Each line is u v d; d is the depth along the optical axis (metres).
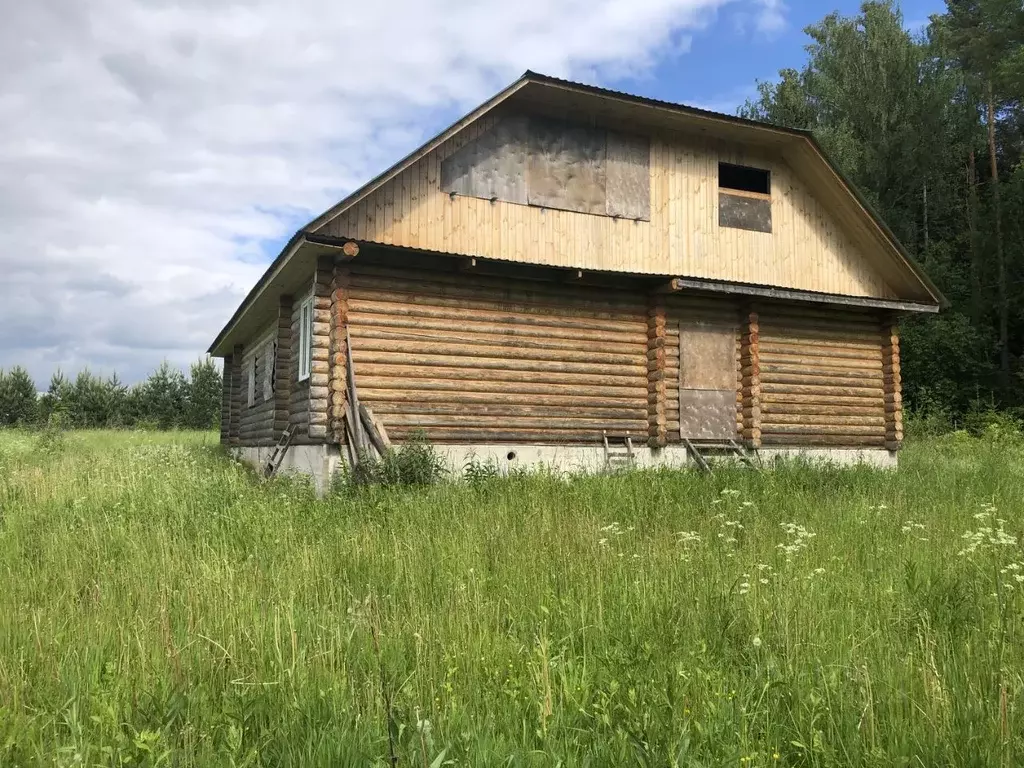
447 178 13.02
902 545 6.79
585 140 14.29
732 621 4.64
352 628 4.62
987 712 3.38
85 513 8.84
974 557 6.10
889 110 35.72
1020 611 4.77
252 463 18.88
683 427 14.84
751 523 8.12
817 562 6.27
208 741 3.26
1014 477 12.48
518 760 3.04
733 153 15.63
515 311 13.56
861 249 16.86
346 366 12.06
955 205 35.28
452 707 3.50
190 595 5.16
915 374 31.52
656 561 6.06
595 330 14.20
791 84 38.31
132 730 3.20
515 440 13.30
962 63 36.16
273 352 16.84
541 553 6.41
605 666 4.05
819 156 15.55
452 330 13.00
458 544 6.85
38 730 3.38
